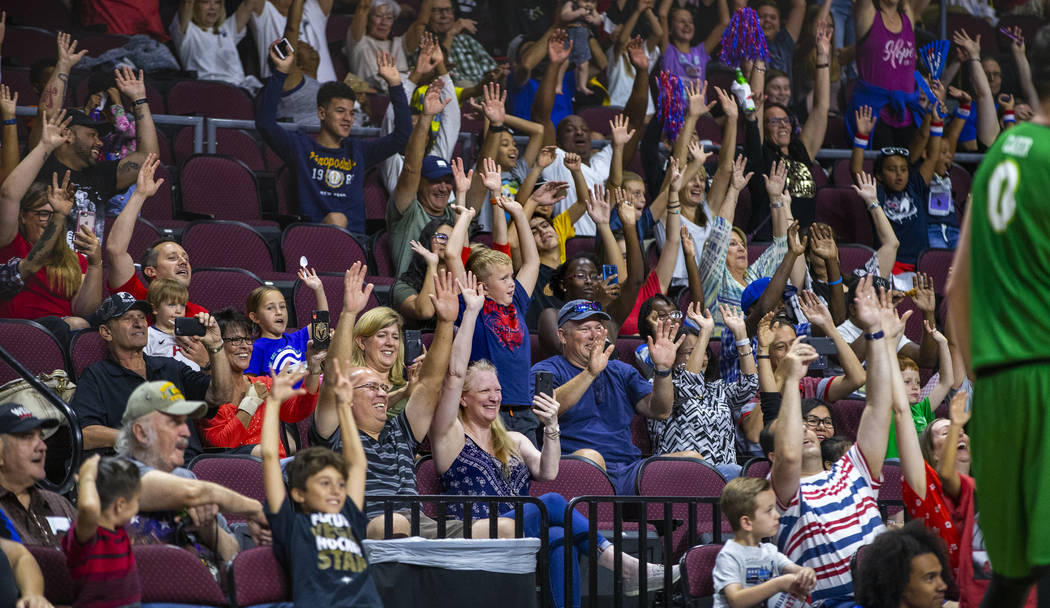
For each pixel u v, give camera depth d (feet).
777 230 77.00
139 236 67.51
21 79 81.25
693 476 53.31
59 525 39.37
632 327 70.23
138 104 69.87
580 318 58.75
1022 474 24.32
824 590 43.34
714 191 78.54
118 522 34.30
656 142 85.40
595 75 102.17
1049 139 23.89
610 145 85.71
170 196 74.28
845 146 99.86
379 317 50.80
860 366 61.11
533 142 79.87
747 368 60.34
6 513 37.83
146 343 51.01
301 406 50.80
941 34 108.47
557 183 69.87
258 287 62.08
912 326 80.02
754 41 99.71
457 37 97.86
